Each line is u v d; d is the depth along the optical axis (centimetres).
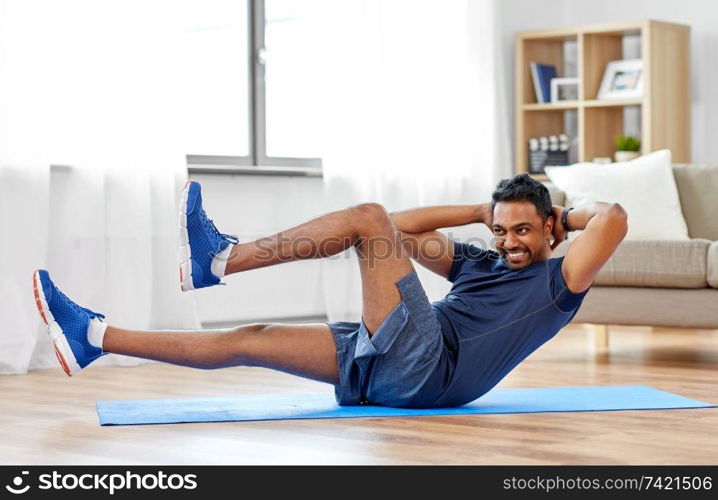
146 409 323
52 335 297
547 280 311
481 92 652
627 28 649
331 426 290
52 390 378
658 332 592
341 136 582
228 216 553
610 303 480
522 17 719
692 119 679
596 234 303
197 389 378
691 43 680
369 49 593
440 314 314
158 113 490
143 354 302
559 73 714
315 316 589
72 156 465
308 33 591
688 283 458
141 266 479
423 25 620
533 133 698
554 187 578
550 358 471
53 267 464
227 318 549
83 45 467
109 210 474
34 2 448
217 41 568
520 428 287
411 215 334
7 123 439
